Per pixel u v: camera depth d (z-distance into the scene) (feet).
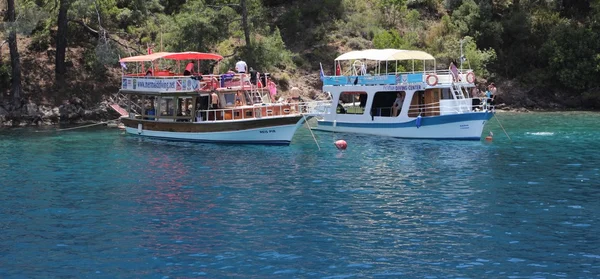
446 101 143.13
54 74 185.88
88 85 185.88
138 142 140.56
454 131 140.56
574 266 63.16
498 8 232.53
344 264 63.98
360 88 152.66
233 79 143.13
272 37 197.36
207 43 191.72
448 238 71.15
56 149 130.21
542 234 72.28
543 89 216.54
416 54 152.25
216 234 73.05
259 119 133.59
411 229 74.28
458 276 61.00
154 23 200.95
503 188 93.25
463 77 146.72
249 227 75.41
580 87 213.87
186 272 62.49
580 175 101.65
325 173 104.47
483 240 70.44
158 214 80.94
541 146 130.52
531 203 84.89
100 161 116.57
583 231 73.20
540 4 234.99
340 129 156.35
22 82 181.06
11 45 174.29
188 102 143.64
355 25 219.00
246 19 189.26
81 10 171.22
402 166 110.22
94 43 194.59
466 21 223.30
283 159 117.60
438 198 87.76
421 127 143.23
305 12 223.10
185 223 77.15
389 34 208.85
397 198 87.81
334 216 79.51
